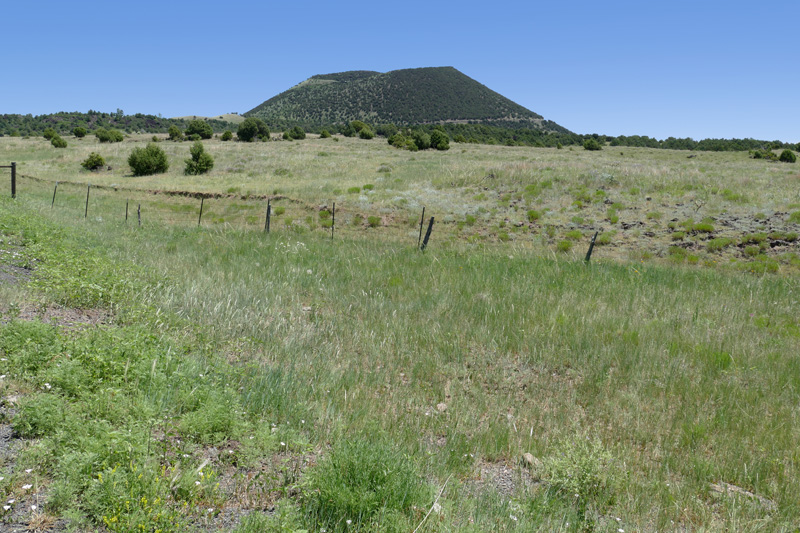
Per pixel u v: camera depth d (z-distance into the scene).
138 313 6.82
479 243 19.28
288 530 2.92
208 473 3.52
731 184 26.20
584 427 5.58
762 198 23.28
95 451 3.39
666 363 7.39
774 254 17.73
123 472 3.19
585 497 4.08
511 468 4.67
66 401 4.06
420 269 12.35
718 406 6.22
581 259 15.01
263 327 7.63
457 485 4.02
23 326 5.03
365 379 6.29
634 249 18.92
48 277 7.89
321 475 3.55
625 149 88.62
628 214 22.86
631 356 7.54
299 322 8.14
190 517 3.12
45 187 31.38
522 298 9.98
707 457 5.13
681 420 5.84
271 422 4.64
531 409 5.97
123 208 24.92
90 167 42.75
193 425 4.12
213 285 9.49
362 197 25.88
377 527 3.19
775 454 5.17
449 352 7.54
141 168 39.53
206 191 28.53
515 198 25.84
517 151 62.09
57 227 13.43
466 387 6.49
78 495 3.14
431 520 3.33
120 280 8.27
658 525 3.85
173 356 5.42
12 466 3.30
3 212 12.59
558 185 27.28
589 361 7.46
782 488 4.54
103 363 4.71
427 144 64.69
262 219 22.64
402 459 3.86
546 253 16.38
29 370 4.53
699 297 10.70
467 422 5.41
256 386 5.29
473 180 29.30
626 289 10.97
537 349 7.80
